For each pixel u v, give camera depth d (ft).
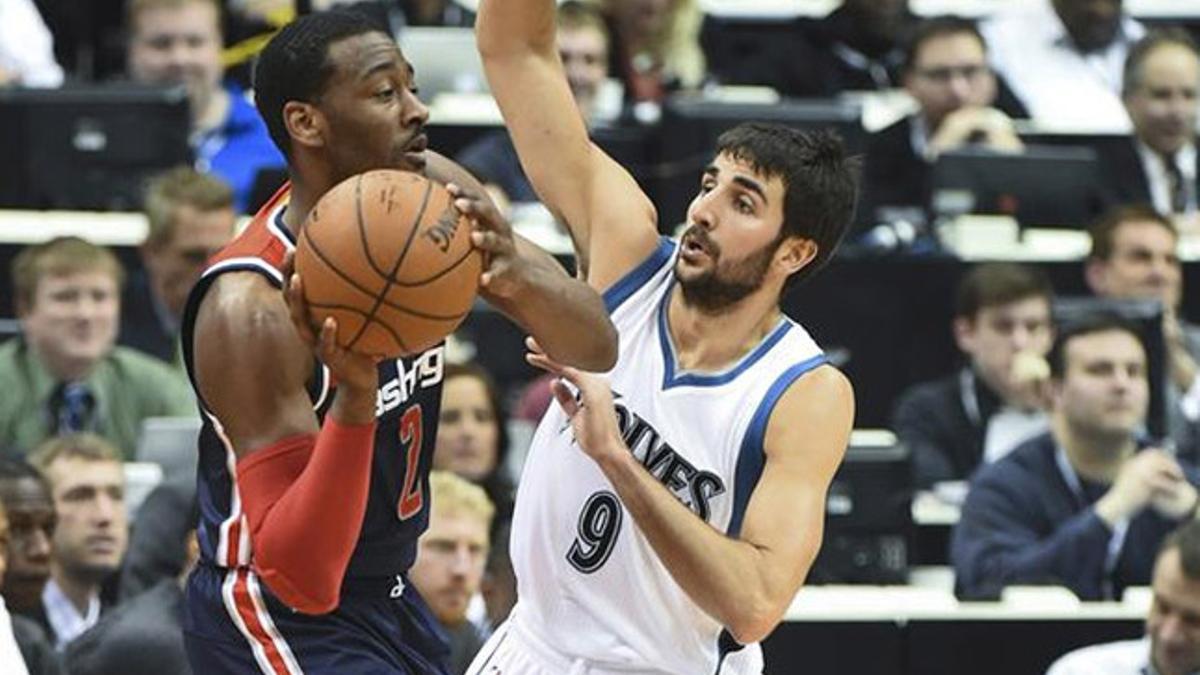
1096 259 65.31
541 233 65.57
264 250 28.32
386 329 26.14
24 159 66.64
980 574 54.65
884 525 54.39
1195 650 47.34
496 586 46.70
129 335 61.36
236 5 77.15
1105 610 50.49
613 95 76.59
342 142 28.40
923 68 73.77
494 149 69.26
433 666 31.45
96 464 48.85
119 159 66.90
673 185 66.28
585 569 32.71
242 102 71.61
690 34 79.41
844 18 81.46
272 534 26.96
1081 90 80.48
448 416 52.21
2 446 54.34
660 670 32.99
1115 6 80.84
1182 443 62.08
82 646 44.11
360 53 28.35
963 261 66.90
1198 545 47.01
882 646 49.96
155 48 70.49
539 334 28.09
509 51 32.83
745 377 32.09
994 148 71.51
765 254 31.89
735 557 30.68
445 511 45.93
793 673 49.78
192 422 55.72
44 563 45.85
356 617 30.40
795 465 31.73
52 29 83.76
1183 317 70.38
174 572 48.52
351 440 26.63
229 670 30.19
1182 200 73.77
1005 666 50.26
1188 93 73.36
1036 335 61.05
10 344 58.29
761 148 31.89
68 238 57.57
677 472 32.07
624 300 32.42
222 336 27.81
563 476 32.68
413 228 26.13
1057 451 56.29
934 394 62.13
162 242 59.57
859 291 66.74
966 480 61.31
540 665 33.37
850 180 32.32
